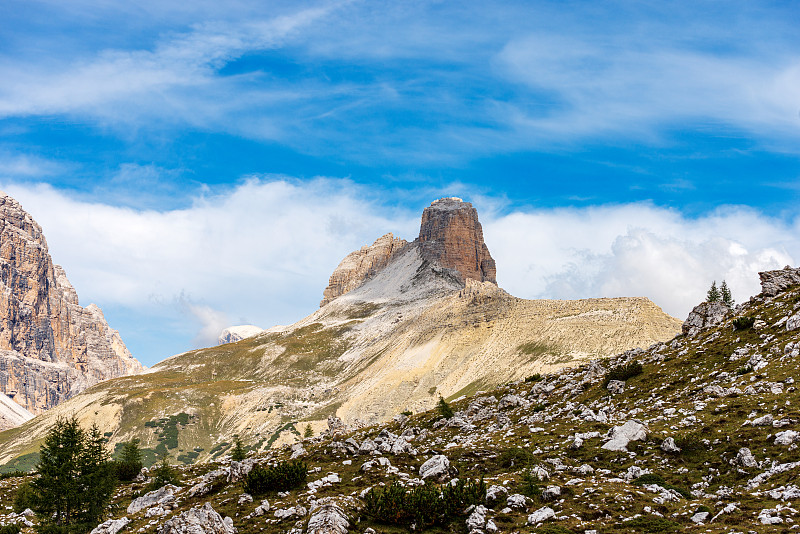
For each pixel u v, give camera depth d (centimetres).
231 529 4003
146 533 4134
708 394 5972
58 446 5400
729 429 4897
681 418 5550
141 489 6825
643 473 4522
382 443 6297
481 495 4300
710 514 3553
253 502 4650
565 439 5747
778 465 4050
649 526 3506
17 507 5844
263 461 6188
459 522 4022
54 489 5209
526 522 3797
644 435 5194
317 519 3838
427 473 4962
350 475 5122
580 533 3553
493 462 5372
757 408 5119
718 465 4422
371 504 4153
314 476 5131
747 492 3797
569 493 4206
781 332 6838
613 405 6862
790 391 5272
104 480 5469
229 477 5491
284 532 3912
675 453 4775
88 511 5312
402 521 4022
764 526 3191
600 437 5562
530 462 5156
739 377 6172
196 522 3806
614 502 3947
